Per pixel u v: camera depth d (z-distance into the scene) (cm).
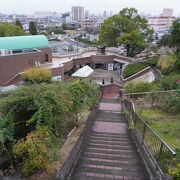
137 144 929
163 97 1528
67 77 3778
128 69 3678
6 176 644
